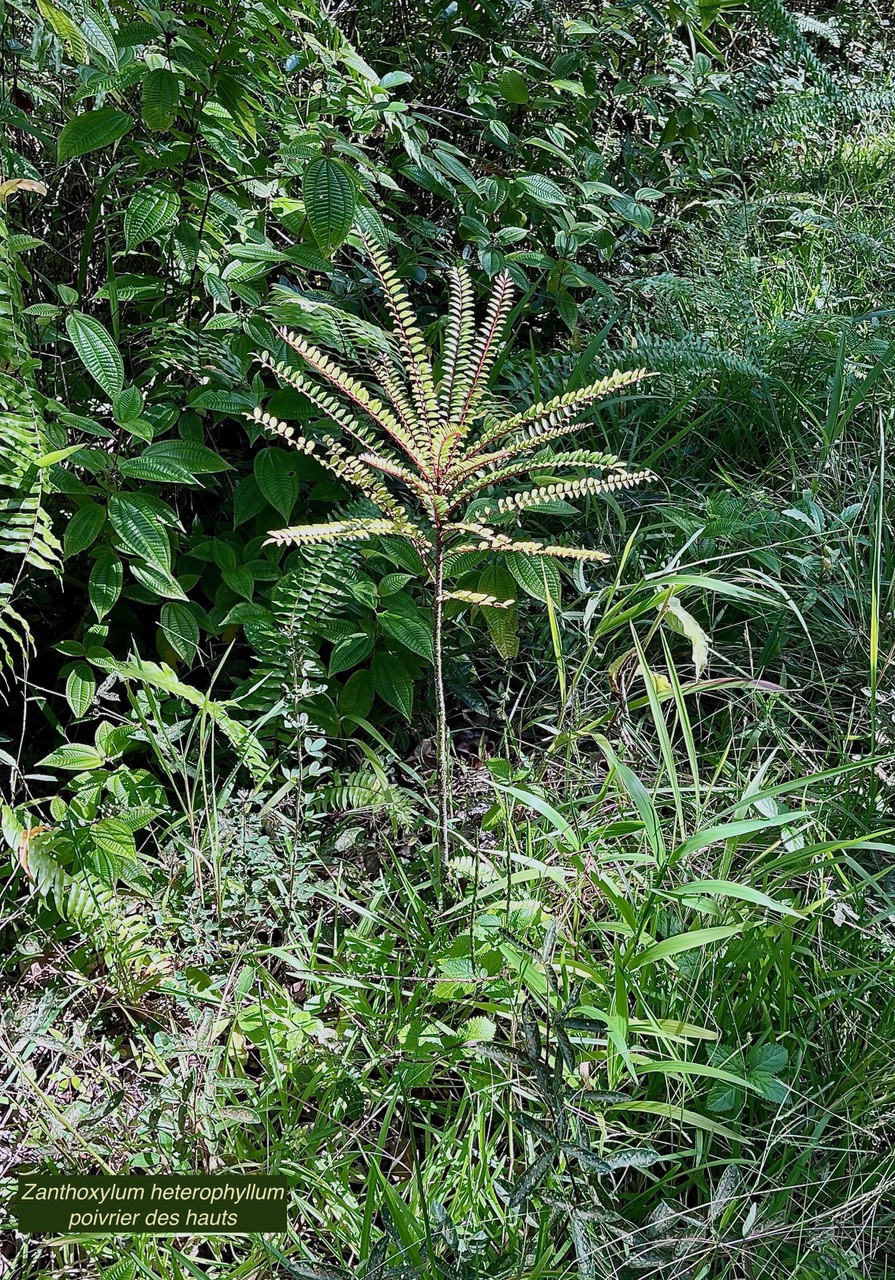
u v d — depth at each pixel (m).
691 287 3.51
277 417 2.19
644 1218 1.54
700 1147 1.51
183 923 1.81
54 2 1.82
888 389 3.21
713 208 4.14
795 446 3.11
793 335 3.36
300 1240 1.47
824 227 4.11
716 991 1.72
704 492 3.00
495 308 1.59
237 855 1.88
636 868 1.96
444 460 1.56
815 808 2.08
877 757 1.82
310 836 1.98
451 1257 1.36
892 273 3.96
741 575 2.65
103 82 1.99
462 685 2.44
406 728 2.41
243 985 1.71
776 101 4.29
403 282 3.04
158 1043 1.66
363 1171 1.63
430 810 2.17
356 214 2.32
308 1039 1.71
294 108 2.41
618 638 2.58
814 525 2.60
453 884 1.95
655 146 3.94
